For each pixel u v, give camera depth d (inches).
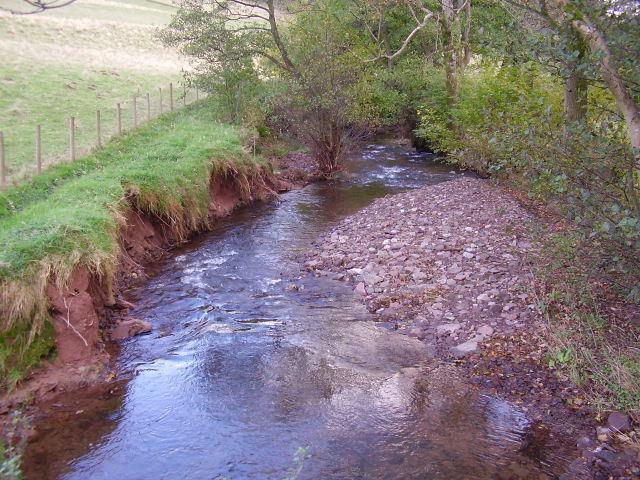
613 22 198.7
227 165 637.9
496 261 401.4
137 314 362.3
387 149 1069.8
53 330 294.8
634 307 302.2
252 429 244.2
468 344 304.2
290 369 293.6
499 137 258.2
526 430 235.6
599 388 251.4
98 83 1102.4
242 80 955.3
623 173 230.2
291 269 447.8
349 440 234.5
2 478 192.2
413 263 424.5
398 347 312.8
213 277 431.2
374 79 989.8
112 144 669.3
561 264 300.4
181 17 948.6
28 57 1149.1
